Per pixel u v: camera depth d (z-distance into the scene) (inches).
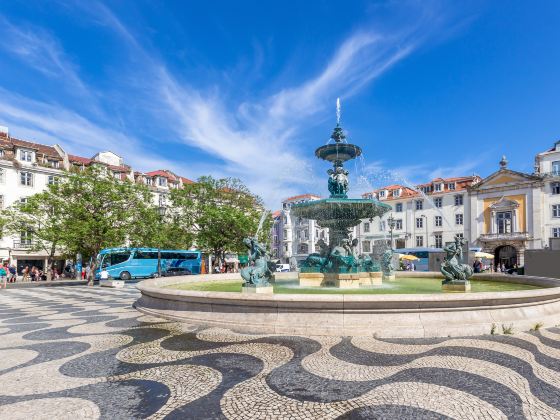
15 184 1322.6
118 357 199.3
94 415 129.8
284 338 232.1
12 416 129.1
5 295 609.6
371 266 446.0
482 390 149.2
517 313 254.2
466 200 1679.4
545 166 1492.4
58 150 1574.8
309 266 434.9
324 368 176.6
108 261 1073.5
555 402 138.5
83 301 480.4
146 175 1736.0
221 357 195.8
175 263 1162.6
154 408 135.3
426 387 152.6
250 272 308.0
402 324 235.3
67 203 955.3
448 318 240.1
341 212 419.5
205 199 1197.7
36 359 197.2
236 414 130.2
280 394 147.0
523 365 179.0
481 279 488.1
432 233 1763.0
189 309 289.0
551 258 571.8
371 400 140.6
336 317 240.7
